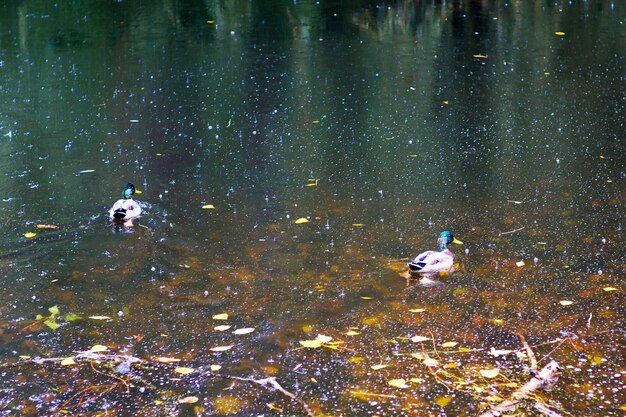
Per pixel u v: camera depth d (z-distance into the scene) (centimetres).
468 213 690
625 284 554
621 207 696
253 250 617
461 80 1144
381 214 689
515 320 509
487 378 441
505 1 1752
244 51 1323
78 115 984
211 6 1711
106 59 1268
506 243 627
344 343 483
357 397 424
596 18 1560
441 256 582
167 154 850
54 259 601
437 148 867
